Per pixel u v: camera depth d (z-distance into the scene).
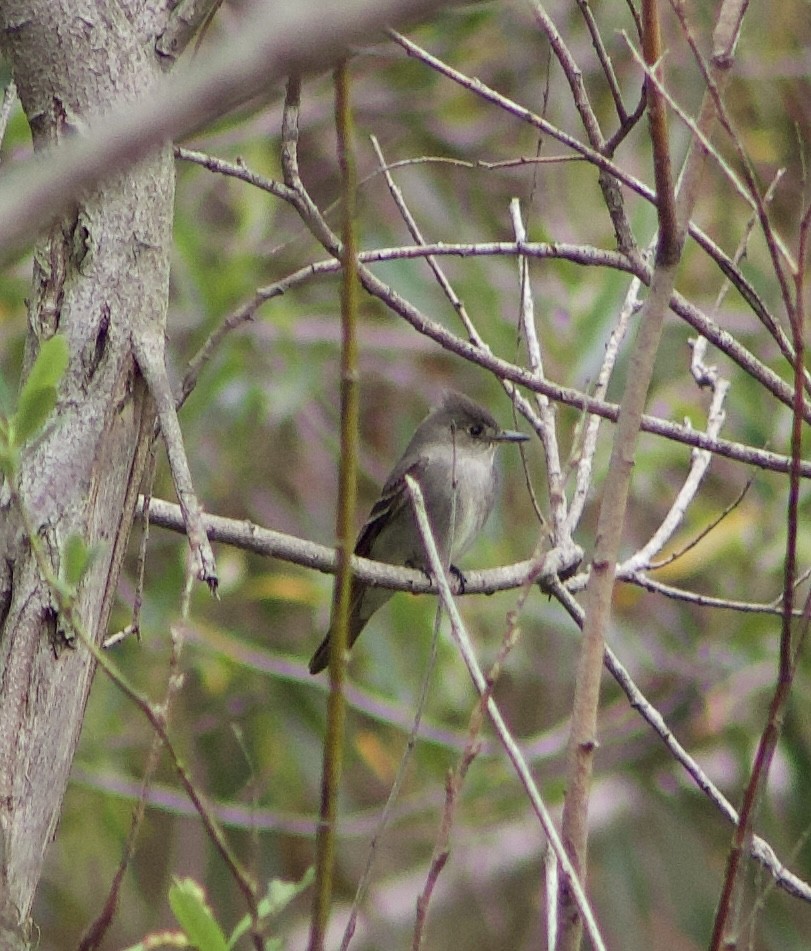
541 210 12.94
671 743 6.06
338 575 4.02
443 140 14.34
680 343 12.84
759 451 6.71
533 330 7.39
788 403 6.36
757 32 13.95
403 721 11.66
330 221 12.43
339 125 3.97
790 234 13.37
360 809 13.71
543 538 4.66
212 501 13.22
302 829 11.93
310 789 12.94
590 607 4.73
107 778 11.47
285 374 12.86
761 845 5.73
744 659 12.55
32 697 5.05
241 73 2.45
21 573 5.12
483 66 14.35
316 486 14.49
